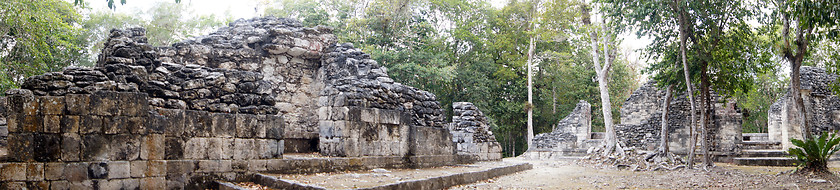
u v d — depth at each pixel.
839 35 12.35
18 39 16.47
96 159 6.88
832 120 21.50
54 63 21.86
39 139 6.69
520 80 34.53
